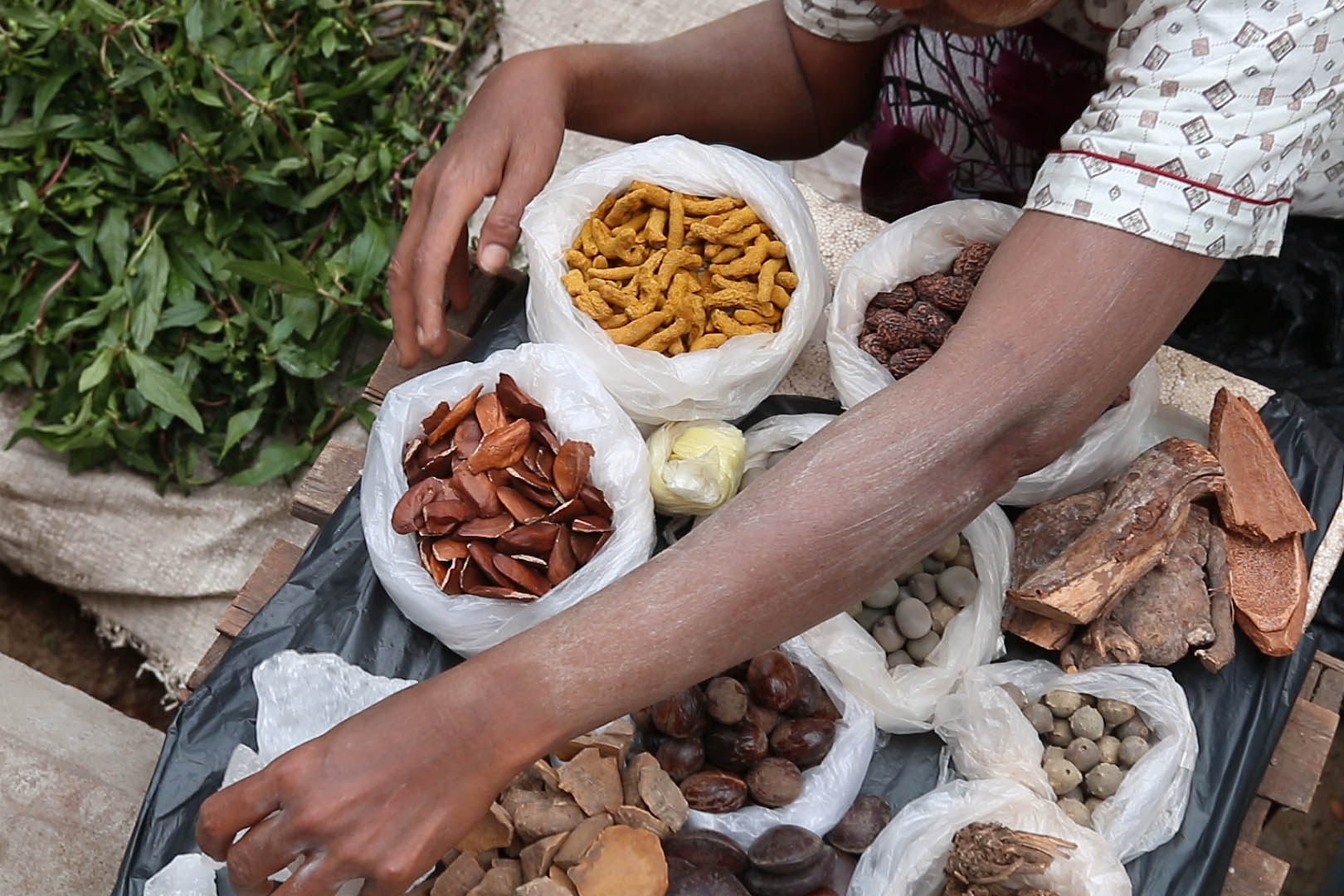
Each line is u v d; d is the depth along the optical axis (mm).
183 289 1752
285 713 1123
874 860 1064
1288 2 827
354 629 1204
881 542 846
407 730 805
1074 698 1130
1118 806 1087
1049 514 1188
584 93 1389
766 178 1308
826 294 1341
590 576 1152
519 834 1032
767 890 1038
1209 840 1114
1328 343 1585
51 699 1567
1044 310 864
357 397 1859
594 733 1094
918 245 1274
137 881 1084
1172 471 1144
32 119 1738
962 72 1419
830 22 1395
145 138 1770
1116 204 865
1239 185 857
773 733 1121
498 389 1214
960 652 1161
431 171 1326
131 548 1797
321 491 1374
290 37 1885
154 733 1571
